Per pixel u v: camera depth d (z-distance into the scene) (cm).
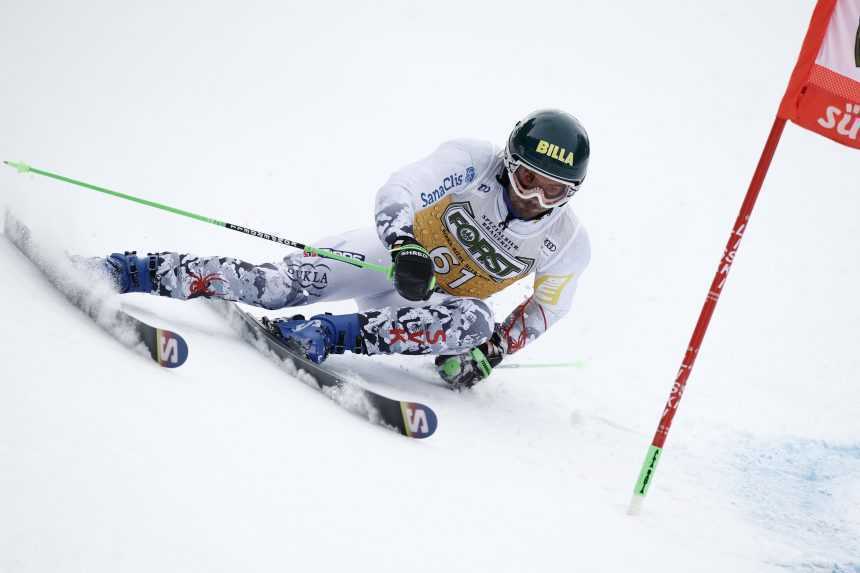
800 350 2506
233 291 1336
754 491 1332
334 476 875
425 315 1383
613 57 7719
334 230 2969
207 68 5691
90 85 4619
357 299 1592
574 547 907
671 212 4219
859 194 5081
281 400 1061
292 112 5078
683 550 1006
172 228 2377
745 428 1691
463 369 1516
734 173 5238
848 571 1053
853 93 1178
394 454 1028
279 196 3306
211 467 775
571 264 1549
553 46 7762
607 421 1574
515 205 1426
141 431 779
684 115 6456
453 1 8419
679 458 1445
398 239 1292
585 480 1209
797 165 5578
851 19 1177
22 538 577
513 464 1175
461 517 892
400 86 6050
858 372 2306
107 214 2272
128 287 1263
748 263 3619
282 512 751
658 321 2636
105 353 936
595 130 5738
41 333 894
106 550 599
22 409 720
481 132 5212
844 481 1430
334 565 697
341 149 4406
